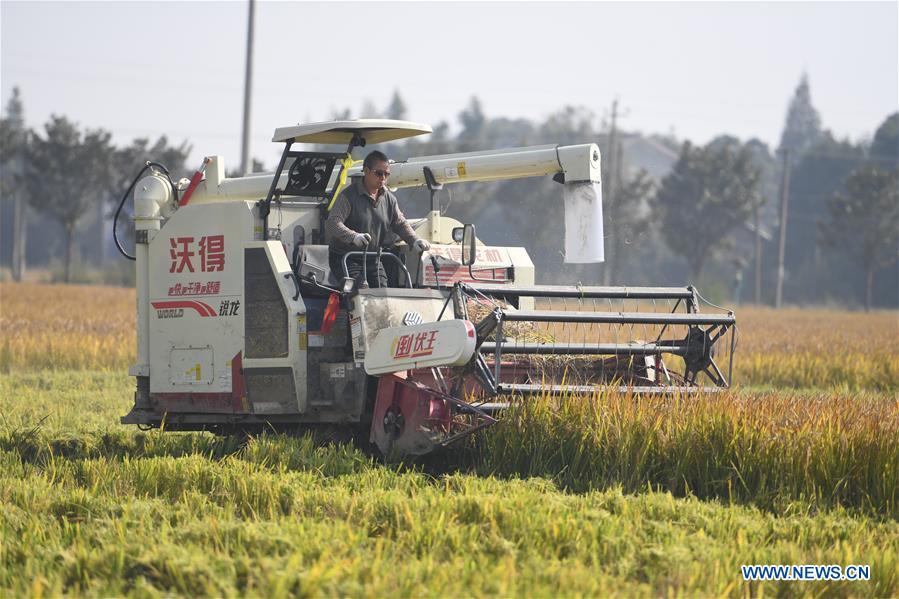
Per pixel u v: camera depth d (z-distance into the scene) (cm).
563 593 2219
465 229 3759
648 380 3894
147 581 2323
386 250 4075
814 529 2822
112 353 7531
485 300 3628
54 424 4397
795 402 3809
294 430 3969
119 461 3606
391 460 3581
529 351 3506
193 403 3991
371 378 3738
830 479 3266
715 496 3306
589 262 3919
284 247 3931
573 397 3541
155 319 4075
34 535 2639
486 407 3547
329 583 2186
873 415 3481
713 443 3369
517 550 2500
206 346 3941
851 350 8225
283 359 3741
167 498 3097
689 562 2461
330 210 3988
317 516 2823
